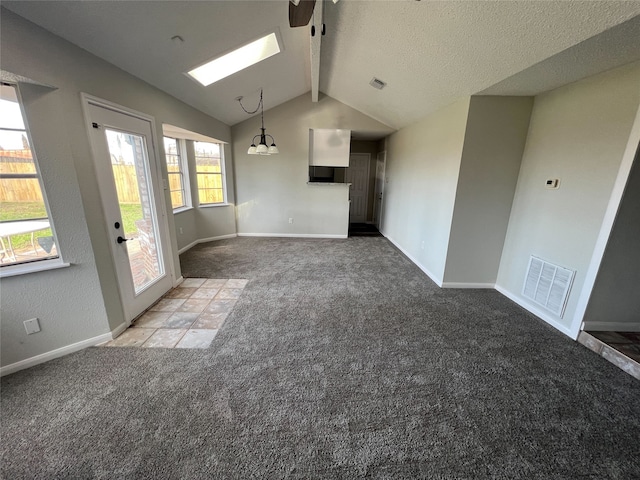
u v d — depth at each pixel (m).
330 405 1.66
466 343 2.29
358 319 2.64
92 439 1.41
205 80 3.33
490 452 1.39
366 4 2.21
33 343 1.91
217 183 5.47
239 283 3.45
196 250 4.83
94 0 1.65
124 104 2.40
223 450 1.37
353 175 7.38
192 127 3.84
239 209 5.77
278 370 1.94
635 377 1.92
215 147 5.32
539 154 2.74
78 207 1.95
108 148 2.21
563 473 1.29
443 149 3.38
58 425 1.49
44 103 1.73
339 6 2.35
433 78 2.81
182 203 4.98
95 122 2.07
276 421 1.54
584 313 2.30
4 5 1.45
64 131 1.82
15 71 1.53
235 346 2.20
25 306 1.84
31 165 1.77
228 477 1.25
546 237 2.66
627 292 2.25
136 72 2.51
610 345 2.13
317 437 1.45
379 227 6.73
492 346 2.25
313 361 2.04
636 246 2.15
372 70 3.30
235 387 1.78
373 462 1.33
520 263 2.99
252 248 5.00
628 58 1.84
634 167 1.97
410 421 1.56
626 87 1.96
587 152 2.26
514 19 1.71
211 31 2.37
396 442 1.43
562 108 2.47
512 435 1.48
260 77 3.74
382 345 2.24
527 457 1.36
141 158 2.69
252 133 5.39
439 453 1.38
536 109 2.77
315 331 2.43
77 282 2.02
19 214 1.77
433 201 3.67
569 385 1.84
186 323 2.53
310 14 1.62
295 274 3.77
